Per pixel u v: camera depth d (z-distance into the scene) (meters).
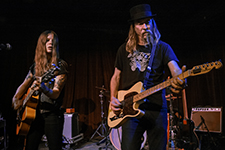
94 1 5.09
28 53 5.87
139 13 1.68
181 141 4.32
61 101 2.04
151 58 1.67
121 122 1.69
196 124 4.54
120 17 6.04
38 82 1.80
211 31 5.65
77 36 6.39
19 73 5.77
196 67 1.25
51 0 4.98
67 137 4.80
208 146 4.31
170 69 1.58
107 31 6.63
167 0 4.97
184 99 4.03
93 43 6.49
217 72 5.44
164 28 6.66
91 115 6.15
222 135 4.22
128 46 1.81
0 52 5.71
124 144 1.63
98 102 6.23
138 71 1.72
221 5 5.01
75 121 5.17
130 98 1.64
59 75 2.01
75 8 5.43
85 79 6.27
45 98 1.94
